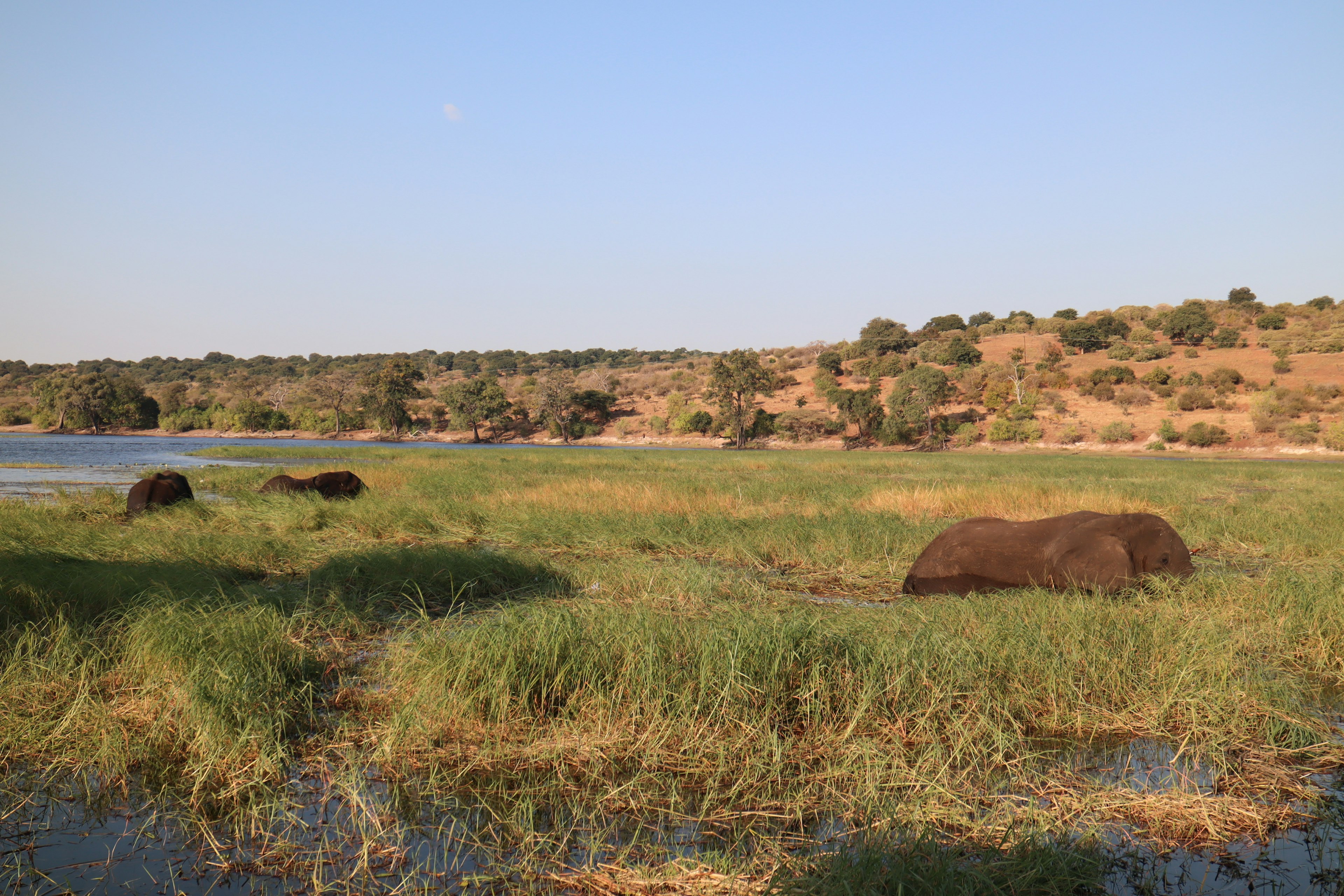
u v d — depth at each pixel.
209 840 3.67
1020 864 3.36
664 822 3.88
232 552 9.88
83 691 5.00
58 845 3.65
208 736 4.35
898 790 4.15
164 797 4.09
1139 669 5.63
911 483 22.27
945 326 134.00
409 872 3.42
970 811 3.93
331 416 105.88
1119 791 4.12
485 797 4.09
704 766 4.35
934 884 3.19
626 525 12.60
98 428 102.19
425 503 15.24
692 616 7.29
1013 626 6.26
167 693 4.93
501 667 5.06
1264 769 4.44
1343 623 6.66
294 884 3.33
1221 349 93.44
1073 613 6.82
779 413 90.44
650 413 99.69
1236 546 11.95
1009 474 28.16
